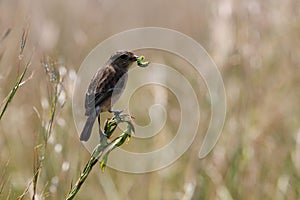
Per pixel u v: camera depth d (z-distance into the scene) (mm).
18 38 10836
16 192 9656
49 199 8789
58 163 9289
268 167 11055
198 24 16078
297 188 10789
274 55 12148
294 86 12289
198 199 10523
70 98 9430
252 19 12023
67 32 14219
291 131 11820
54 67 7426
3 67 9812
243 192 10648
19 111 11539
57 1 15586
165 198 10875
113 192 10828
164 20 17594
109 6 16703
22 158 10852
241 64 11703
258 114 11477
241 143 10992
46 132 7066
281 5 12477
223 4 12086
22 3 11445
